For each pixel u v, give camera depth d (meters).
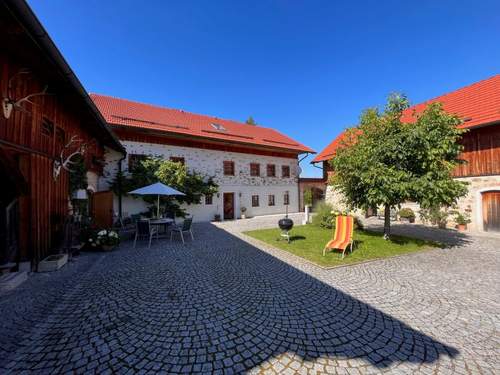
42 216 5.46
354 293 4.12
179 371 2.25
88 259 6.23
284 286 4.44
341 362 2.38
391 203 7.63
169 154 14.52
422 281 4.68
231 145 17.22
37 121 5.25
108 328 2.98
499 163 9.80
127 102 16.45
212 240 8.91
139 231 7.92
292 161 20.94
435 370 2.27
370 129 7.94
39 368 2.28
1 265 4.81
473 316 3.32
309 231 10.68
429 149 6.77
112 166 12.67
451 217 11.29
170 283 4.56
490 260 6.13
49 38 3.31
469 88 12.84
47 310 3.45
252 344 2.67
